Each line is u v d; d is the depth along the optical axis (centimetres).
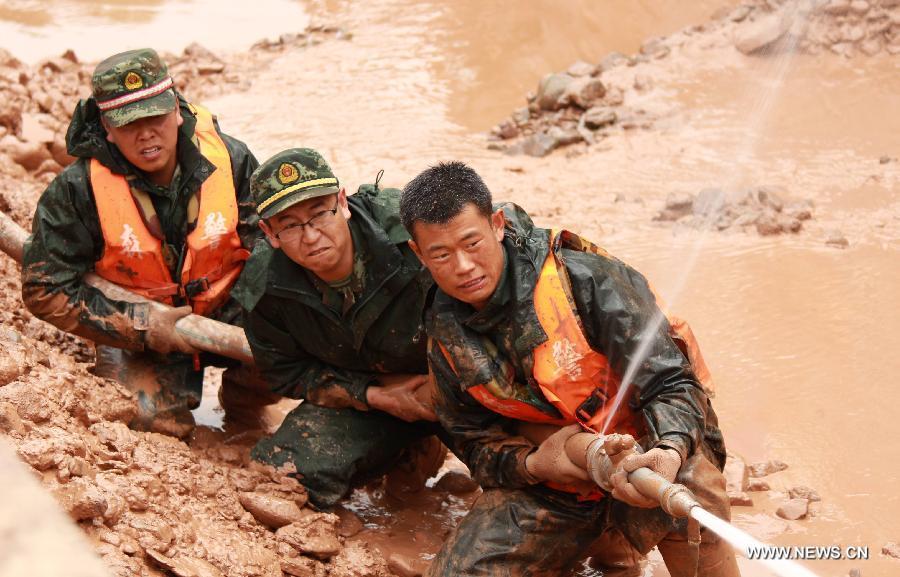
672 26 1017
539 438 382
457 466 496
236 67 1071
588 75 932
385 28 1141
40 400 374
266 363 455
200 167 469
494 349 371
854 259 617
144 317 467
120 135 447
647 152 798
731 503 434
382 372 446
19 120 774
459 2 1173
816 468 453
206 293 484
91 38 1191
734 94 866
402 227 415
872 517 420
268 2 1310
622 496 321
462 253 345
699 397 357
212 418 534
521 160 817
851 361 524
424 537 437
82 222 463
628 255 650
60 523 146
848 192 703
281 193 391
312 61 1072
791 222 657
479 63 1021
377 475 466
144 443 416
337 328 430
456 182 345
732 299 591
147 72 445
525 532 373
